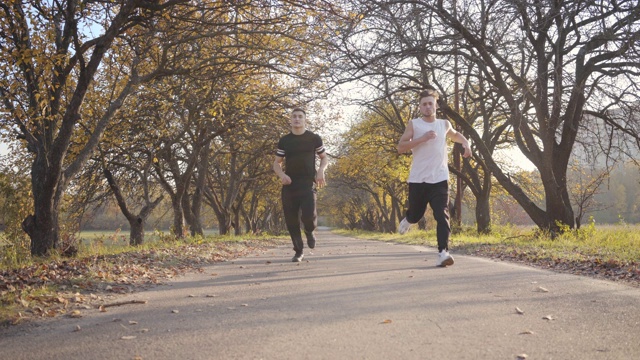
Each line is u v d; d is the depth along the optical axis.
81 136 13.79
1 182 14.36
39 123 10.56
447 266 6.88
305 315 3.71
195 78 13.06
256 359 2.66
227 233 33.00
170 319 3.72
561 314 3.67
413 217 6.83
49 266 6.96
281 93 16.73
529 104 16.06
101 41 10.14
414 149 6.68
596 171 17.17
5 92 10.27
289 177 7.54
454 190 32.31
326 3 10.31
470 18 13.02
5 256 10.53
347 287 5.02
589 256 8.34
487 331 3.19
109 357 2.78
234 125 19.55
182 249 11.07
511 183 15.51
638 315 3.62
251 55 13.52
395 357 2.66
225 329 3.34
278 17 11.34
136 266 7.19
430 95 6.54
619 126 15.65
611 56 13.64
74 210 19.17
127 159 19.38
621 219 16.44
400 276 5.80
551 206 14.92
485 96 17.56
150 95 16.59
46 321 3.76
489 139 23.97
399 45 13.31
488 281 5.30
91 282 5.46
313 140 7.51
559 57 14.28
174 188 24.52
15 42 10.20
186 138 21.94
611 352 2.73
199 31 11.41
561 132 15.54
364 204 63.28
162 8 10.23
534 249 10.19
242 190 43.56
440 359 2.62
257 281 5.80
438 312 3.75
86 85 10.39
